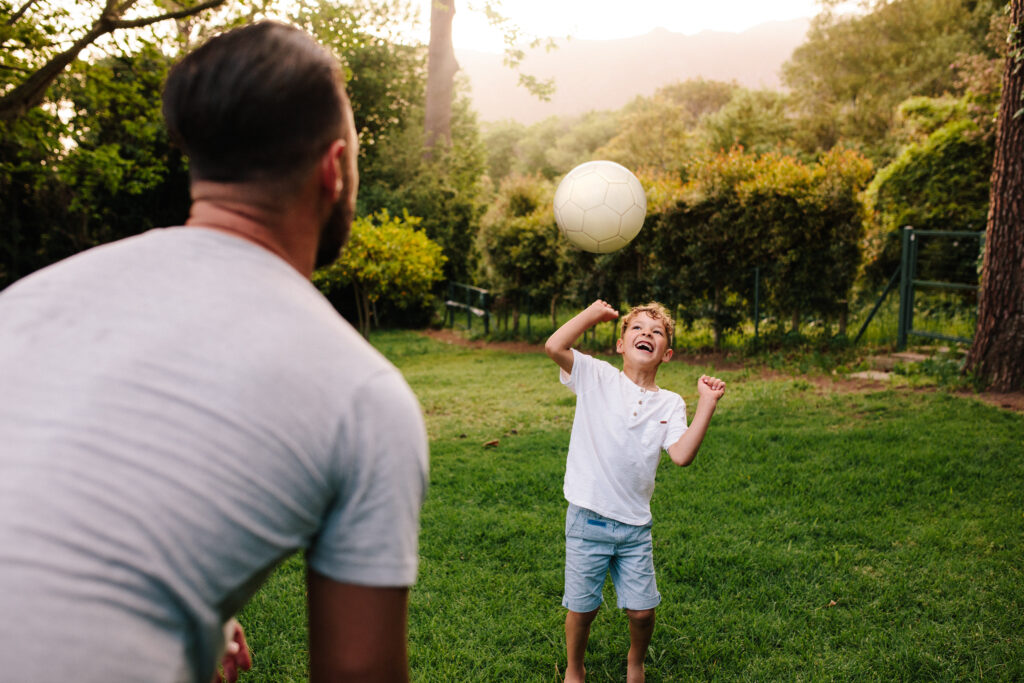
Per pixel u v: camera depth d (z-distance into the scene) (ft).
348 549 2.46
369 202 62.23
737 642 9.67
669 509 14.35
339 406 2.38
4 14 22.25
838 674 8.88
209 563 2.10
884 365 28.19
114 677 1.89
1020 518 13.12
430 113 71.51
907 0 108.47
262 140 2.63
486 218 50.88
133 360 2.20
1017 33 22.30
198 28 28.73
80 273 2.50
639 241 37.58
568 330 8.59
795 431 19.56
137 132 28.91
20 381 2.17
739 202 33.35
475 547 12.82
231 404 2.19
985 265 23.79
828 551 12.21
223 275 2.49
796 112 121.60
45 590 1.84
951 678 8.70
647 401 8.43
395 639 2.55
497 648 9.61
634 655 8.73
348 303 62.75
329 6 26.45
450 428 22.15
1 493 1.95
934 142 47.01
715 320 34.83
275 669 9.13
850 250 32.12
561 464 17.62
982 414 20.24
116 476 2.01
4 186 48.16
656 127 138.41
